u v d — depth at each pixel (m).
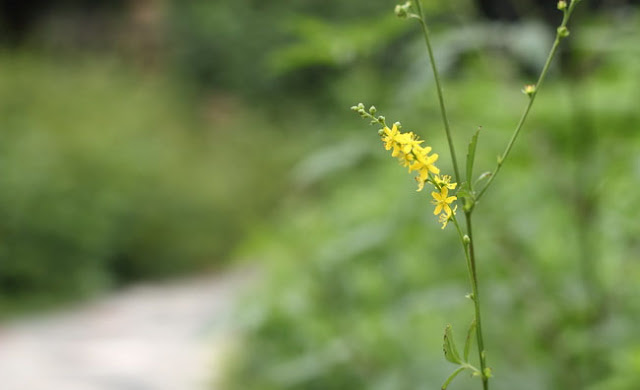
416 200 3.15
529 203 3.49
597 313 2.80
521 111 2.85
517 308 3.07
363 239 3.18
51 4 18.69
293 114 13.67
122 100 12.91
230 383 4.79
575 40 2.63
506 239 3.11
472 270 1.36
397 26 2.58
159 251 10.52
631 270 3.00
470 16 2.75
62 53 16.61
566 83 2.71
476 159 3.56
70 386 5.45
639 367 2.26
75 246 9.20
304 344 3.38
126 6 18.09
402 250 3.44
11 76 11.70
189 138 13.05
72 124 10.91
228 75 15.43
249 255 3.69
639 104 2.70
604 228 3.08
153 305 8.41
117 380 5.55
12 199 8.89
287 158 12.39
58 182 9.33
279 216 7.01
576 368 2.78
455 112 3.18
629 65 2.96
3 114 10.49
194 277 10.45
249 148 12.71
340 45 2.62
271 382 3.98
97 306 8.54
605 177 2.74
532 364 2.98
